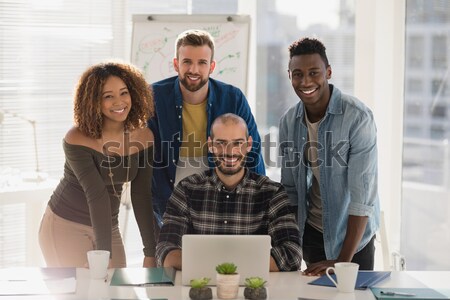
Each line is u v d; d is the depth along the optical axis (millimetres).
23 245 4461
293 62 3078
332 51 4688
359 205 3084
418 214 4441
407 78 4430
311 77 3045
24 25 4465
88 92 3055
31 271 2789
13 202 4098
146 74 4281
